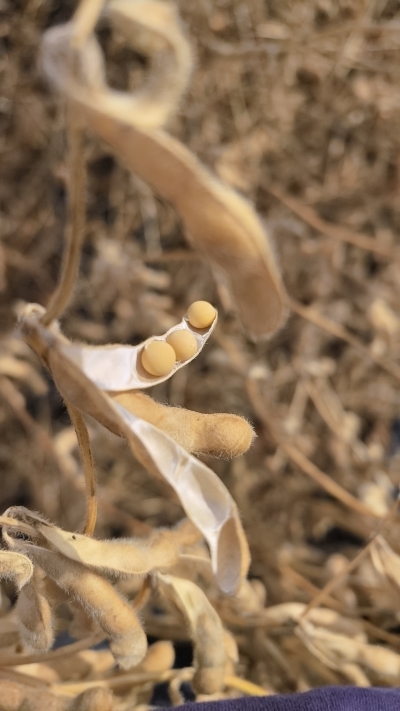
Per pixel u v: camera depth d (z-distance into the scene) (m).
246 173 0.59
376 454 0.58
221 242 0.25
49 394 0.58
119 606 0.30
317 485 0.57
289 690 0.41
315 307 0.61
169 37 0.24
